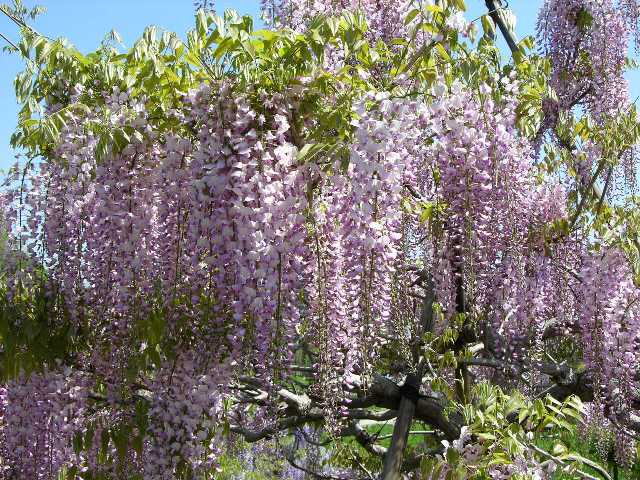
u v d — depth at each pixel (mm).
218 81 2721
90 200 3146
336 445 5145
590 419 4270
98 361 3322
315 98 2822
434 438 5949
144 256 2977
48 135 2963
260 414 4605
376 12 3982
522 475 2859
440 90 3182
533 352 4051
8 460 3521
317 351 2889
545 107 4879
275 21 3934
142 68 2914
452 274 3646
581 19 4887
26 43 2975
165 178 2947
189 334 3029
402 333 3363
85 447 3332
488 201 3352
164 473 3197
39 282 3324
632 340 4164
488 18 3379
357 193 2652
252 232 2625
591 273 4273
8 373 3340
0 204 3289
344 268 2799
